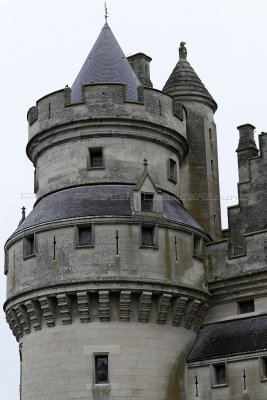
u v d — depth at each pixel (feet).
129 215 256.52
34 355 258.16
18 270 265.13
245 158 299.38
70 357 250.57
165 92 301.22
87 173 272.72
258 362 247.29
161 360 254.47
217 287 271.28
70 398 247.50
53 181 278.46
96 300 252.42
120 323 252.42
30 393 256.32
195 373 259.80
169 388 253.85
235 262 270.05
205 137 317.01
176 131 285.84
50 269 255.09
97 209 258.57
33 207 289.53
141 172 275.59
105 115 273.54
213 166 318.86
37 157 290.35
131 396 247.70
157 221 258.98
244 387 248.11
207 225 306.14
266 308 261.24
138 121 275.59
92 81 289.74
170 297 256.11
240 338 257.34
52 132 279.69
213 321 271.28
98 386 247.29
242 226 289.53
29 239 266.16
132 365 250.16
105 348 249.96
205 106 322.34
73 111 276.21
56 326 255.09
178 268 260.42
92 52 299.99
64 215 258.78
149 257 255.09
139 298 253.03
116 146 274.98
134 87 288.92
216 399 252.83
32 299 256.32
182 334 262.88
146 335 253.85
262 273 262.88
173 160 288.30
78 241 255.70
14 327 270.05
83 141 276.00
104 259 251.80
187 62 333.21
